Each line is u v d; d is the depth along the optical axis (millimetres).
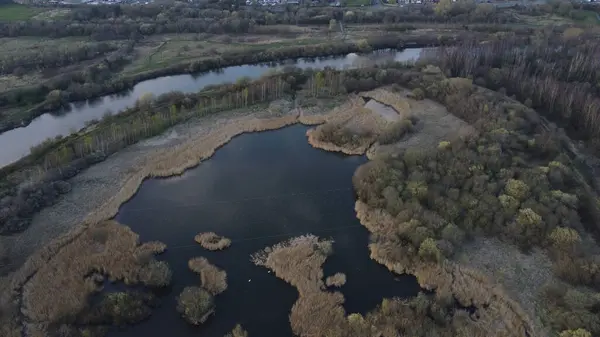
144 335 77062
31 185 104500
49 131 136250
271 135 134000
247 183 113250
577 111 134125
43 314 78312
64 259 89062
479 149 115375
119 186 109438
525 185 100250
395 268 88438
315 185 113062
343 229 99125
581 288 82375
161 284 84938
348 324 77188
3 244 91625
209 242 94562
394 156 115188
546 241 90688
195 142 126938
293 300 83438
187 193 109438
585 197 101375
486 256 89750
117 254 90562
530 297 81250
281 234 97562
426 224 94500
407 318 76875
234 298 83625
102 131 128250
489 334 75000
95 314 78688
